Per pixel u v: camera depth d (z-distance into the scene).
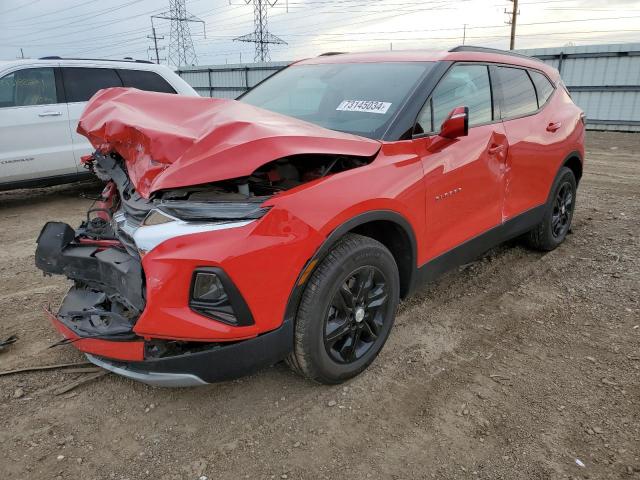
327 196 2.50
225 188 2.48
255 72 25.89
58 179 6.95
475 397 2.78
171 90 7.83
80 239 3.07
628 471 2.27
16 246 5.36
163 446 2.43
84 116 3.18
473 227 3.55
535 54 18.48
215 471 2.29
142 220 2.57
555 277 4.36
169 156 2.46
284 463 2.33
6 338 3.37
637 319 3.60
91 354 2.56
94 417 2.62
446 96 3.33
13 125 6.45
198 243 2.22
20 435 2.49
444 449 2.41
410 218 2.92
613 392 2.81
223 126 2.46
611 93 16.94
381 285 2.88
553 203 4.64
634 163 10.42
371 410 2.68
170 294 2.22
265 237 2.28
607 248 5.02
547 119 4.41
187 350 2.35
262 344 2.39
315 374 2.66
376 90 3.32
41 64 6.70
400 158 2.90
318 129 2.77
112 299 2.70
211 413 2.65
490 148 3.57
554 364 3.09
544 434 2.50
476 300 3.93
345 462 2.33
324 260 2.54
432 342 3.33
